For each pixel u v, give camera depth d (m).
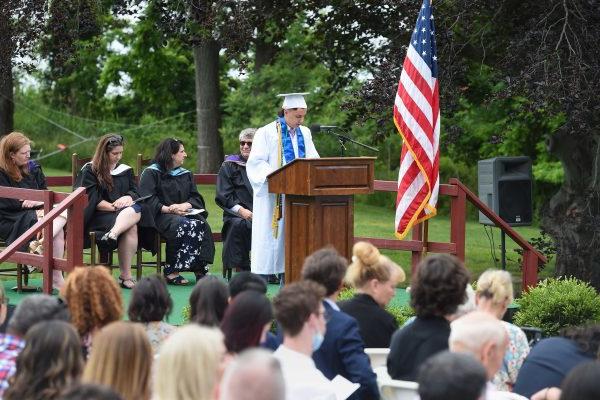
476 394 4.95
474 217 33.25
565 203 18.69
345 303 8.47
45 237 12.92
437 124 13.73
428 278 7.55
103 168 14.40
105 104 49.66
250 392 4.20
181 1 17.84
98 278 7.38
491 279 8.12
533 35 15.92
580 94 15.19
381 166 33.88
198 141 32.25
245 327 6.82
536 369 7.73
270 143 13.63
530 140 31.44
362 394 7.59
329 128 13.67
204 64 31.92
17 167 14.16
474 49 17.86
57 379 5.78
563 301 12.90
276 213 13.48
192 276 15.93
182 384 5.20
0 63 17.91
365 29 19.03
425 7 13.67
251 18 18.42
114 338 5.65
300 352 6.95
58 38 18.06
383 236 25.47
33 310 7.08
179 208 14.78
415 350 7.50
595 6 15.98
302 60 23.31
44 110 45.22
